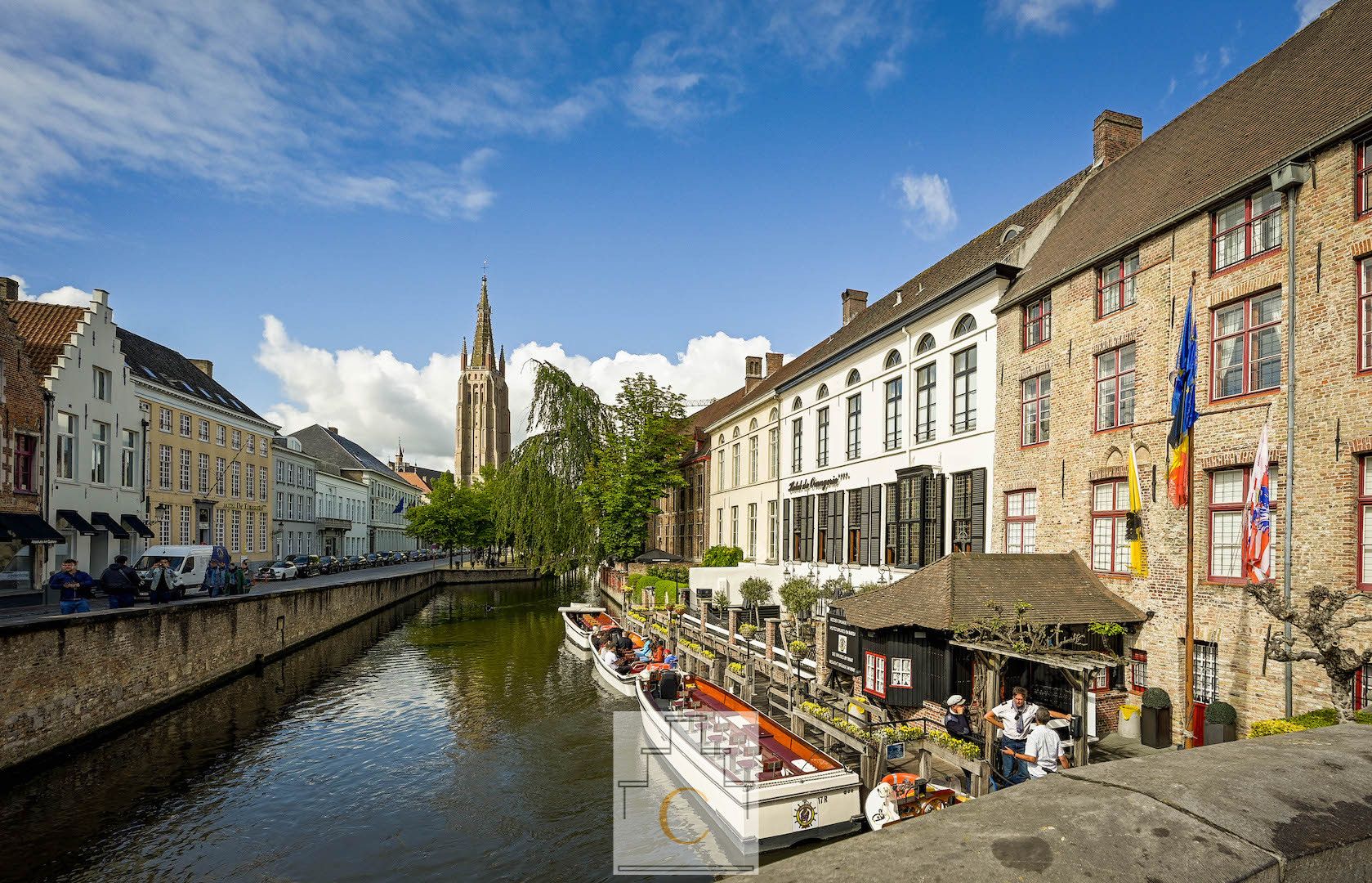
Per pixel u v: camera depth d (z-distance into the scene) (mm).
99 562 27938
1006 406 17703
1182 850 1811
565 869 10438
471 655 26609
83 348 26906
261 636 24141
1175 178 14992
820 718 13398
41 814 12414
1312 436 10891
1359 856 1956
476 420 113000
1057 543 15758
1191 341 11695
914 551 21047
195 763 14969
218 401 41719
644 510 42688
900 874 1678
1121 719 13133
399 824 11992
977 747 10938
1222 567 12352
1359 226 10438
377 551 80500
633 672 20609
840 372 26234
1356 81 11609
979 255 23359
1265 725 9961
